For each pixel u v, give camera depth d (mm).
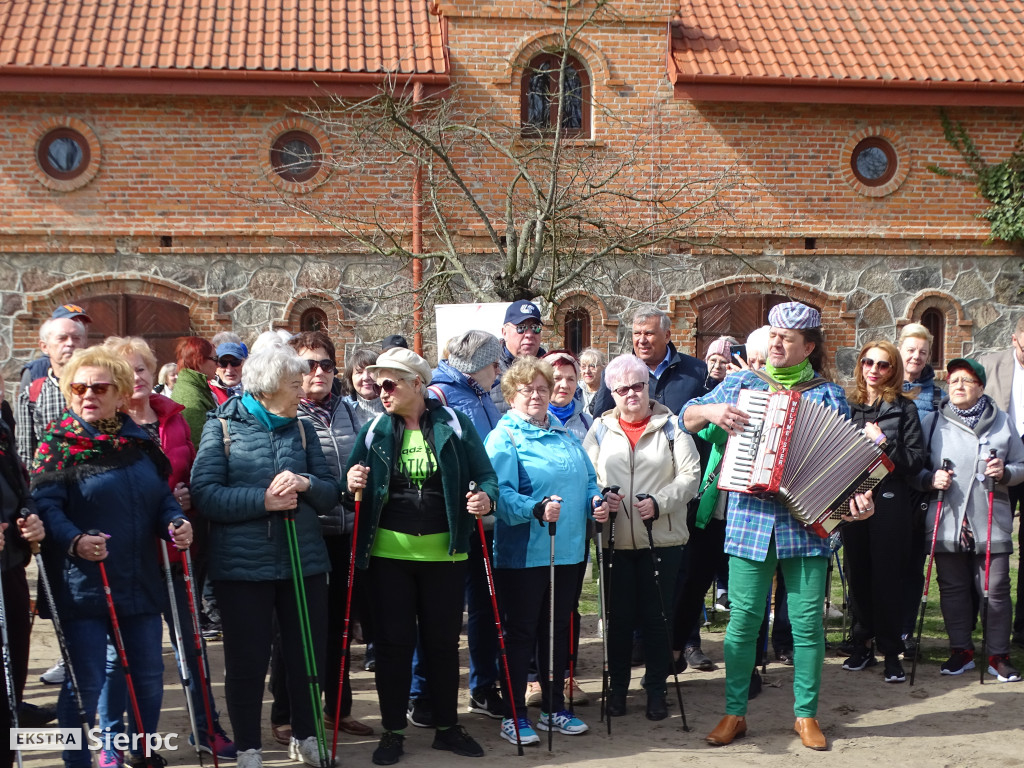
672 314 13570
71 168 12805
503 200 13266
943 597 6352
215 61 12656
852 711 5648
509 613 5211
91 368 4332
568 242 12898
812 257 13773
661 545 5516
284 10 13750
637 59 13430
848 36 14266
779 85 13242
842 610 7461
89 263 12828
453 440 4879
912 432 6090
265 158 12969
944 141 13891
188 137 12883
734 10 14539
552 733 5230
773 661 6730
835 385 5273
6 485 4387
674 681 5988
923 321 14047
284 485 4500
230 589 4551
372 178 13164
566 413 6254
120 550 4340
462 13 13188
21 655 4504
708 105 13508
